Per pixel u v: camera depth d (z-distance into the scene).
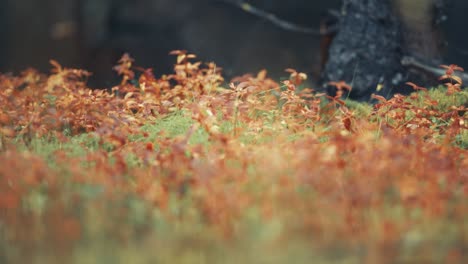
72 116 8.49
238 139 7.24
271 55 22.36
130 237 4.88
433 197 5.62
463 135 8.53
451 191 6.01
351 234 4.98
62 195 5.63
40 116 8.55
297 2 22.67
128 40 22.70
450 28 19.11
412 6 11.39
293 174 6.04
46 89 9.93
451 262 4.64
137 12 22.94
